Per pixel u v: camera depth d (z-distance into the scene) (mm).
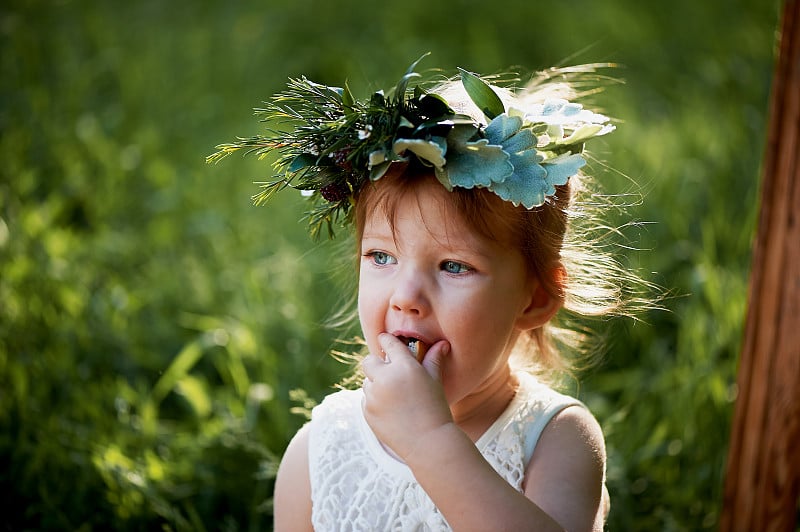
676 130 4164
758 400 1908
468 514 1307
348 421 1680
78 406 2600
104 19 5523
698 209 3498
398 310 1448
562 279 1618
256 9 5930
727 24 5309
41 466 2377
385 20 5773
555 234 1582
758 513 1923
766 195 1867
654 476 2443
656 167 3734
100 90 4832
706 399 2584
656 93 4707
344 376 2729
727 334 2771
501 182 1371
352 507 1595
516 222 1479
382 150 1365
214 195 3996
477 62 5168
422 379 1383
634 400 2660
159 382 2771
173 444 2533
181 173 4172
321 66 5270
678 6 5539
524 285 1537
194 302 3256
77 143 4125
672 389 2689
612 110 4301
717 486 2395
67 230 3543
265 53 5391
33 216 3395
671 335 2986
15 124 4160
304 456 1697
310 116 1513
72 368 2754
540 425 1576
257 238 3658
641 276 2943
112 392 2707
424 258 1444
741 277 3041
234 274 3396
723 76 4621
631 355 2918
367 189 1489
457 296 1436
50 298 2998
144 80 4891
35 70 4707
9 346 2752
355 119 1424
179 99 4801
